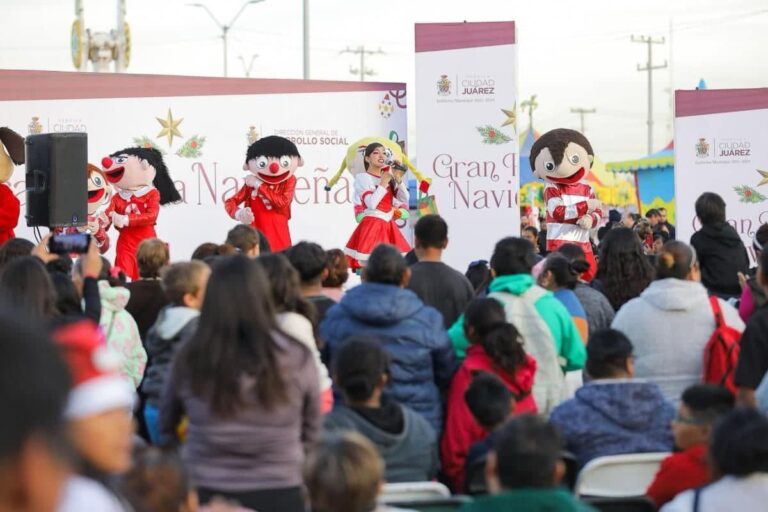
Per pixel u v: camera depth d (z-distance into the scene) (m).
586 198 14.09
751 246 16.14
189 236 15.43
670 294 5.73
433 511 3.99
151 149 14.12
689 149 16.14
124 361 5.97
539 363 5.61
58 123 14.95
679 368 5.70
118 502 2.21
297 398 4.02
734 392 5.54
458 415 5.19
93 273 5.40
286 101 15.80
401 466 4.53
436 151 14.50
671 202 28.83
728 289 8.46
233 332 3.96
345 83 16.00
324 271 6.05
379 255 5.41
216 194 15.55
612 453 4.73
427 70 14.43
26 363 1.31
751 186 16.11
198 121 15.47
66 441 1.34
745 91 16.05
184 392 4.01
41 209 10.26
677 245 5.83
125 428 2.24
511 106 14.45
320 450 3.08
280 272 4.91
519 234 14.57
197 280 5.23
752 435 3.49
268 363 3.94
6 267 4.93
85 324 2.02
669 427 4.80
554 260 6.42
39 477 1.32
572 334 5.78
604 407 4.79
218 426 3.95
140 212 13.92
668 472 4.27
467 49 14.42
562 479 4.55
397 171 13.97
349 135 16.06
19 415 1.30
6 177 12.68
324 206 16.00
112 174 13.84
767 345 5.23
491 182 14.53
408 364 5.22
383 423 4.53
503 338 5.19
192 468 3.98
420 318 5.32
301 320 4.92
